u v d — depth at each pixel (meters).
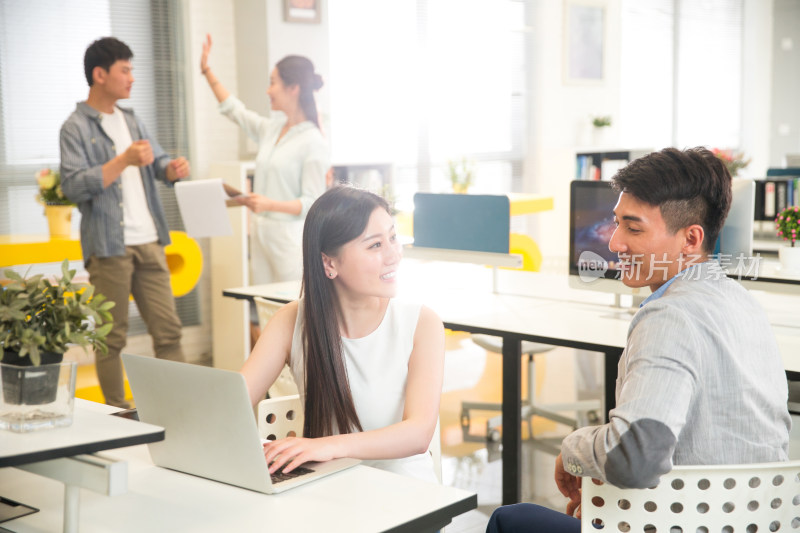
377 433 1.69
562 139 7.88
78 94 5.17
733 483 1.46
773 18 9.97
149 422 1.60
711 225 1.59
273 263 4.36
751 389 1.50
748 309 1.56
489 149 7.50
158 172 4.29
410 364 1.84
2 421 1.36
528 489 3.50
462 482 3.58
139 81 5.33
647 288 3.12
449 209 3.68
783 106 10.12
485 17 7.35
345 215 1.78
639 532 1.48
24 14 4.93
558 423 4.35
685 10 9.19
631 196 1.61
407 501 1.44
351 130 6.68
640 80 8.88
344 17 6.54
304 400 1.91
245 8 5.58
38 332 1.39
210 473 1.55
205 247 5.57
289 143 4.29
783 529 1.49
